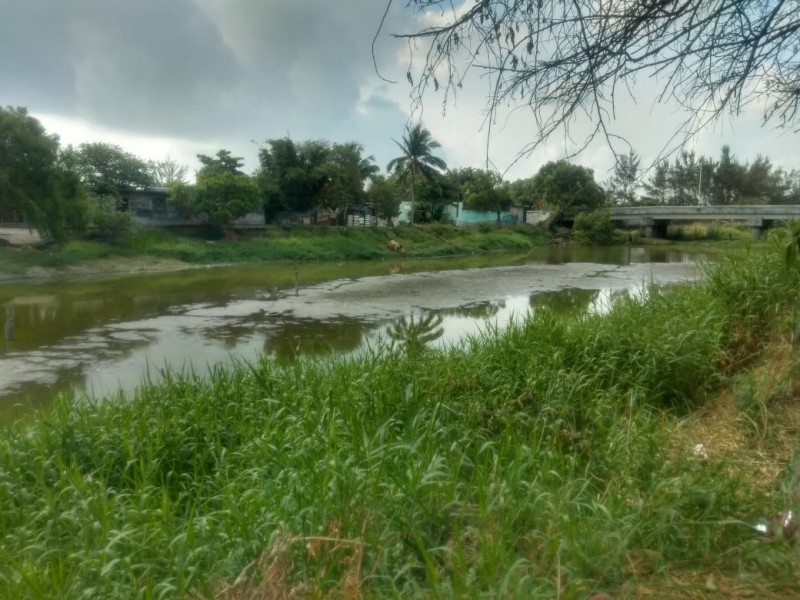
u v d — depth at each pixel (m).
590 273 30.86
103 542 3.60
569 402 5.48
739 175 40.34
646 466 4.08
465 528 3.28
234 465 5.11
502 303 21.11
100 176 45.97
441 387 6.00
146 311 20.25
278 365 7.68
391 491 3.48
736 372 6.40
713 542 3.21
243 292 24.95
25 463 5.17
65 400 6.65
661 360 6.35
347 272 33.53
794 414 5.11
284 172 47.91
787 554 3.07
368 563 3.01
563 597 2.58
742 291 7.41
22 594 2.97
